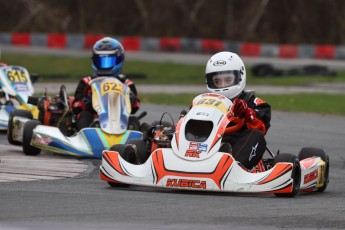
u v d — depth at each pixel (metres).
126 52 135.38
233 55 32.03
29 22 149.12
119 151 30.05
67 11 148.75
